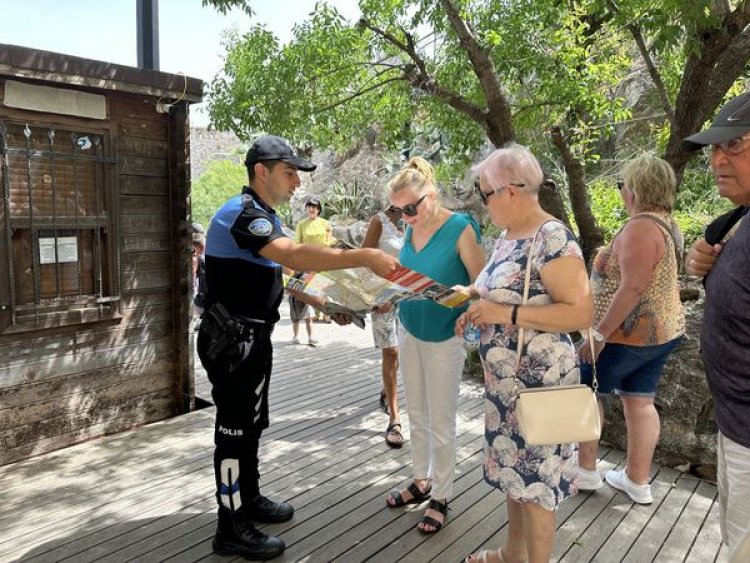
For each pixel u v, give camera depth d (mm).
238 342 2266
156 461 3293
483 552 2275
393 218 3205
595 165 8742
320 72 5410
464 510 2746
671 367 3250
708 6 3643
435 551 2416
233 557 2352
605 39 5383
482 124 5234
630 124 8641
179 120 3861
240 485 2512
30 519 2635
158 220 3904
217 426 2357
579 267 1734
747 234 1421
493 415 1936
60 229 3383
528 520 1897
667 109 4938
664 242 2531
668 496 2887
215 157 19609
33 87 3154
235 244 2225
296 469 3201
